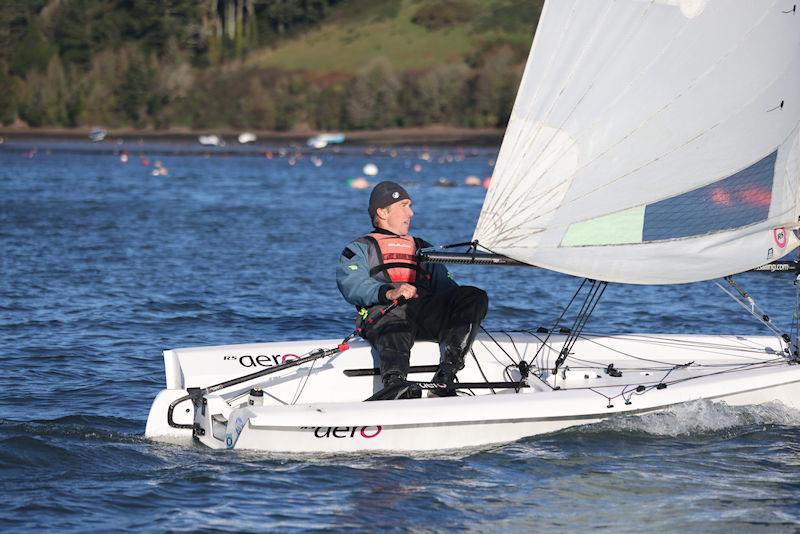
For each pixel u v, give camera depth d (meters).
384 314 28.22
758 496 23.23
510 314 48.31
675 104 27.22
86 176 165.25
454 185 152.00
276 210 104.88
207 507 22.41
